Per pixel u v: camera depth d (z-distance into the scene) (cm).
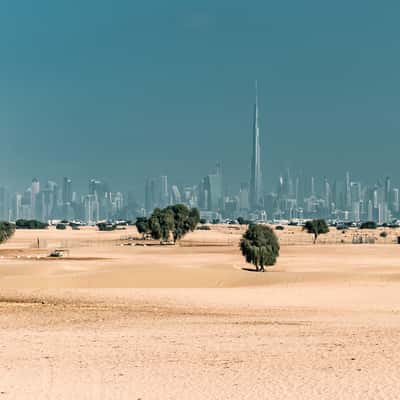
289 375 3969
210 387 3706
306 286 9956
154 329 5731
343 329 5706
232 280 10925
